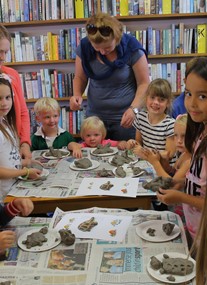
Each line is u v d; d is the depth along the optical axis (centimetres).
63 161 209
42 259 109
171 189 137
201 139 123
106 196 159
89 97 270
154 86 230
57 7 336
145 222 129
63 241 118
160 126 232
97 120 243
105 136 255
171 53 343
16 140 195
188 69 111
